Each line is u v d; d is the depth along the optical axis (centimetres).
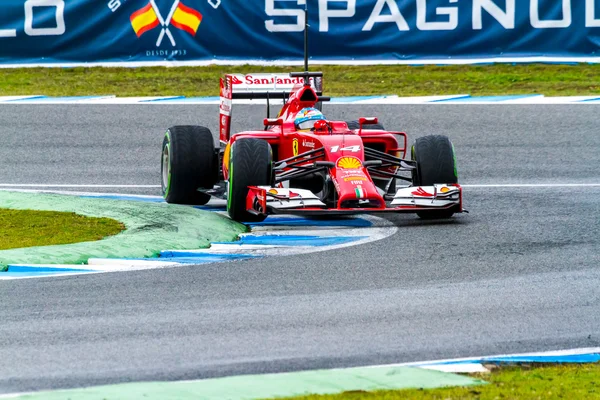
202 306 2475
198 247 3144
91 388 1905
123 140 5203
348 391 1900
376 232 3394
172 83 6581
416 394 1884
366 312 2441
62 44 6838
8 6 6762
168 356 2114
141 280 2717
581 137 5238
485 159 4822
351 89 6512
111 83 6562
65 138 5234
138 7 6838
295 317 2394
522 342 2242
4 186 4278
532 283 2719
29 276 2761
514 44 6738
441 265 2914
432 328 2327
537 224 3516
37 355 2112
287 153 3747
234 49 6838
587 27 6700
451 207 3466
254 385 1934
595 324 2369
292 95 3925
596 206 3847
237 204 3475
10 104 5991
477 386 1950
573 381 1986
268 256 3017
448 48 6731
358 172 3366
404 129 5438
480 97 6206
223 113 4088
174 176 3869
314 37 6756
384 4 6712
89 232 3356
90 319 2361
